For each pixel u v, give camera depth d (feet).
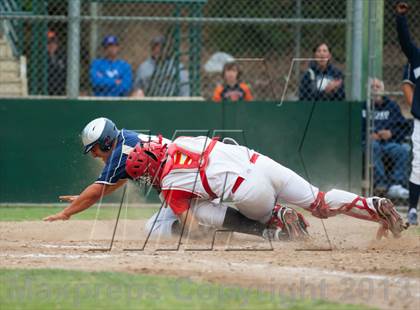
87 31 145.18
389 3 152.56
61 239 73.77
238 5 158.71
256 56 167.43
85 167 106.01
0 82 128.47
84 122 107.45
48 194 107.45
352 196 69.77
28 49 138.31
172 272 53.78
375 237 75.20
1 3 136.36
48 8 140.46
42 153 107.24
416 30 157.07
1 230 79.56
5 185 107.24
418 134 89.30
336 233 78.69
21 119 107.24
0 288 48.96
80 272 53.36
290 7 158.51
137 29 181.88
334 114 108.99
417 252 65.92
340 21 109.91
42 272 53.36
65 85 130.82
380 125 108.27
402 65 164.66
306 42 159.12
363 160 109.29
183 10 157.79
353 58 109.91
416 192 89.45
